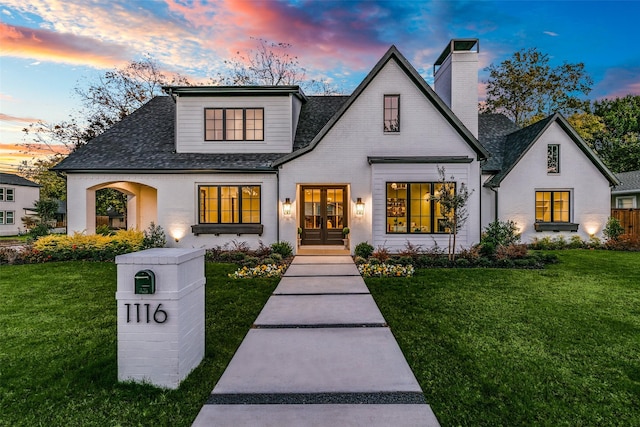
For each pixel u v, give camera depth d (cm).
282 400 296
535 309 563
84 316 531
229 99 1280
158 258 321
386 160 1134
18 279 786
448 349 407
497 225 1229
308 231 1367
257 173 1211
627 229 1580
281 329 476
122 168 1186
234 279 791
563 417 280
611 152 2930
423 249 1144
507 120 1722
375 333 458
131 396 305
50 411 285
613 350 409
